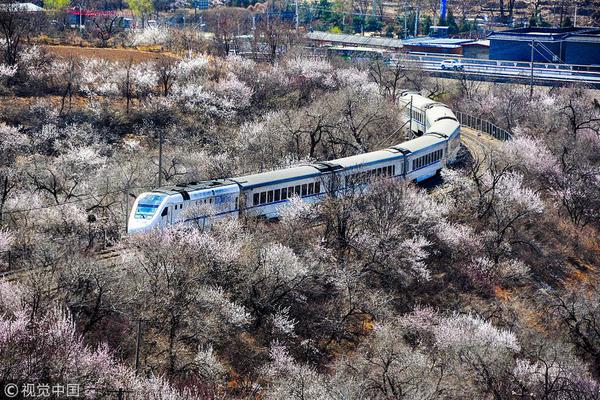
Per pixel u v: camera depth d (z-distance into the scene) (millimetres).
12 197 91875
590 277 97000
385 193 89062
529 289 89750
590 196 110375
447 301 83625
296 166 93750
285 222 84625
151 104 129750
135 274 70312
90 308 66438
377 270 83188
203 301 69562
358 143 113500
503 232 95250
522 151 116125
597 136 131125
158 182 95500
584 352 81312
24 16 166500
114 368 57125
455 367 66688
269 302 74938
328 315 76750
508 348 74250
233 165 105000
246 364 68688
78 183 97312
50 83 135750
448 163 113250
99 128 123062
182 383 62688
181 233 74875
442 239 90188
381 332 72125
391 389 63438
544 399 64312
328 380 64750
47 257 70562
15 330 55656
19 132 118438
